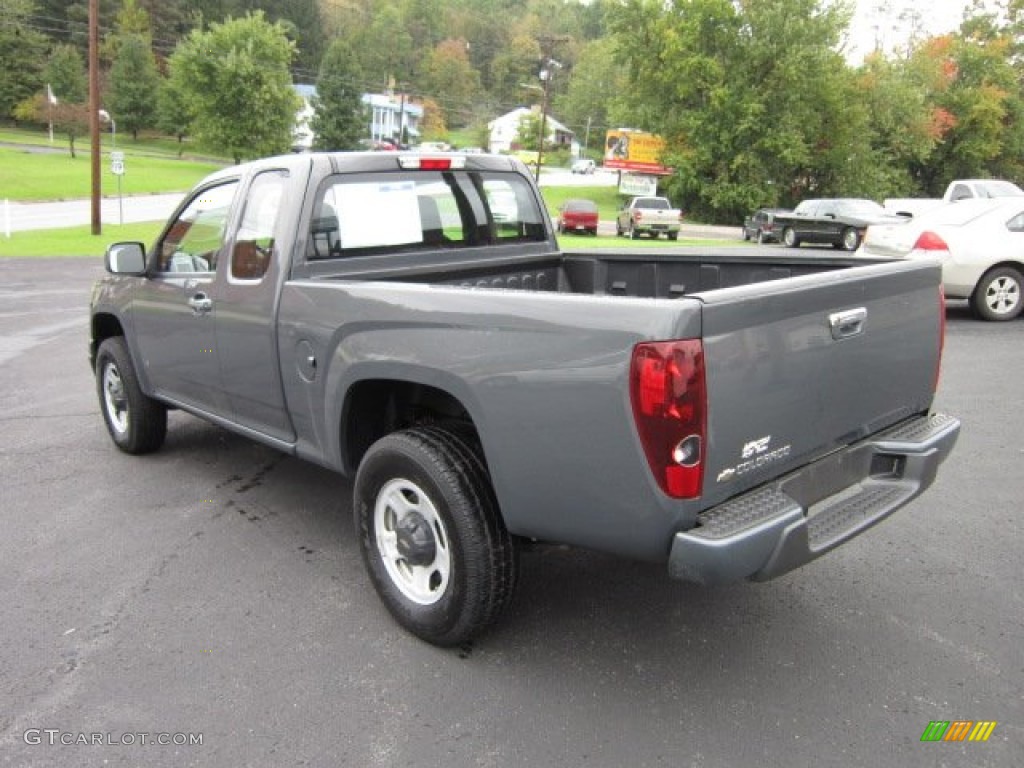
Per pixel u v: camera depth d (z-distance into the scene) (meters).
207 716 2.74
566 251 4.96
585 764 2.51
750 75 46.72
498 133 126.75
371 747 2.59
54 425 6.14
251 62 74.12
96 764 2.52
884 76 50.38
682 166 48.06
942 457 3.25
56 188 49.66
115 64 101.06
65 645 3.16
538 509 2.72
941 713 2.75
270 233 3.74
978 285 10.01
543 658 3.08
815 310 2.74
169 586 3.63
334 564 3.85
